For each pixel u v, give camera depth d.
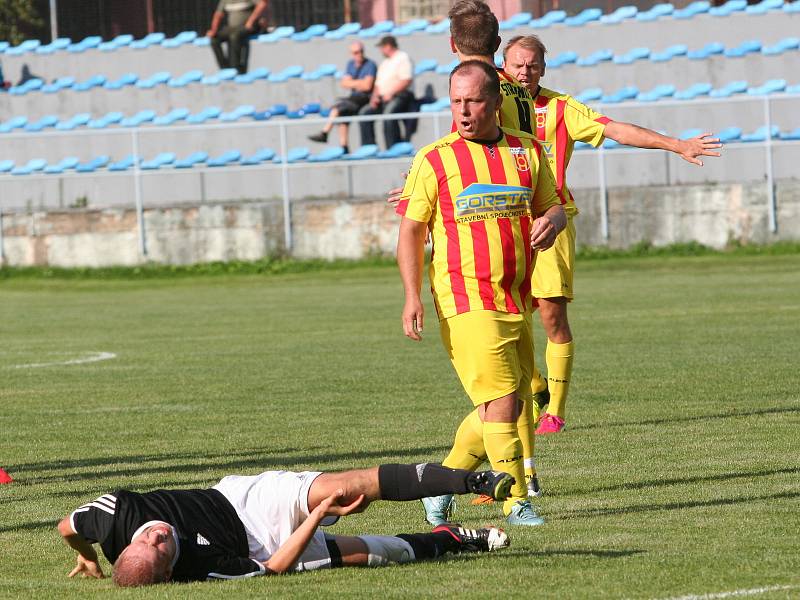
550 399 23.75
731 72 73.50
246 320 50.22
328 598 12.85
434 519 16.45
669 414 25.73
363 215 68.75
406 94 72.75
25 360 39.78
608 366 33.34
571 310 48.25
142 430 26.22
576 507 17.64
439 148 16.17
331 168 71.25
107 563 15.30
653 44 77.31
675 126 69.19
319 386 31.91
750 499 17.64
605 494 18.47
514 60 20.42
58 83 83.44
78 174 72.81
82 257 71.00
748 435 23.05
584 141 20.38
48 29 93.69
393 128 72.50
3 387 33.69
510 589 13.12
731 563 13.95
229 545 13.70
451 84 16.05
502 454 16.31
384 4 88.31
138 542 13.34
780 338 37.78
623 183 68.56
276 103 78.62
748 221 65.12
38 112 82.25
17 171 78.94
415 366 35.16
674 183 68.12
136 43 86.94
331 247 69.12
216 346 41.91
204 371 35.66
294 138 75.25
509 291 16.19
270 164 72.38
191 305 57.44
